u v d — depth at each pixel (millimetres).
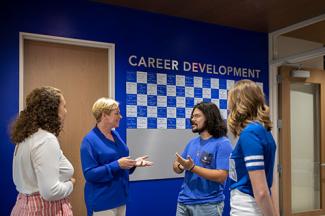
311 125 4496
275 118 4184
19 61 2861
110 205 2174
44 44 3025
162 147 3496
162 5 3307
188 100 3676
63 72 3102
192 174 2186
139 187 3365
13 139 1658
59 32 3045
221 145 2146
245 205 1543
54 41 3045
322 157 4441
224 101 3912
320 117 4465
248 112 1586
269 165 1568
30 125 1605
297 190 4324
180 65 3646
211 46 3855
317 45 4582
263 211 1457
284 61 4004
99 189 2162
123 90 3330
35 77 2977
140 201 3363
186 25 3705
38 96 1655
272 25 3934
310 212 4297
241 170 1584
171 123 3566
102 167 2125
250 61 4117
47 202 1575
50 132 1630
